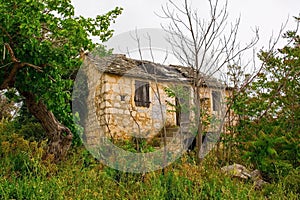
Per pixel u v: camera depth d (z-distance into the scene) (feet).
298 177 15.74
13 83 20.54
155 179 15.21
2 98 37.50
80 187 14.64
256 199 14.07
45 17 18.89
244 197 13.91
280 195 14.43
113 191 15.05
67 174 16.24
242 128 22.21
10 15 17.38
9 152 18.66
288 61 22.54
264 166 17.67
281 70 23.52
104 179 16.17
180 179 15.10
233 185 14.98
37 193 13.58
